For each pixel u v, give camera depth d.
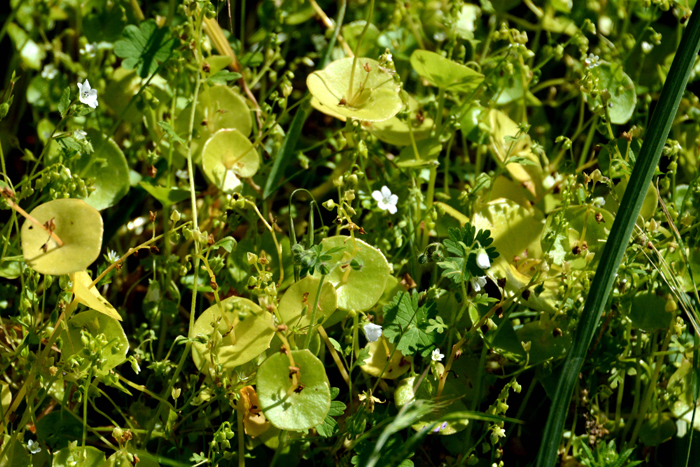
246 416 0.94
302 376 0.91
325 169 1.09
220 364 0.92
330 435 0.91
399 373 0.96
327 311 0.94
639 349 0.98
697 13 0.91
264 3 1.10
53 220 0.90
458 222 1.00
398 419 0.89
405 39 1.09
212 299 0.99
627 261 0.96
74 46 1.10
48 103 1.06
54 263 0.89
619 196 1.00
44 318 1.00
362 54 1.08
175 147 1.01
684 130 1.06
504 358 0.96
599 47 1.12
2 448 0.92
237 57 1.07
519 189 1.03
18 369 0.94
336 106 0.97
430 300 0.94
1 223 1.04
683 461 0.97
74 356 0.93
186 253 1.03
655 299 0.97
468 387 0.96
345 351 0.93
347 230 1.02
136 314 1.02
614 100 1.03
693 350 0.95
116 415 0.98
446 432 0.94
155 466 0.92
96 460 0.92
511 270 0.98
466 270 0.92
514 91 1.05
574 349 0.90
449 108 1.09
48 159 1.00
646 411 0.97
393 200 0.94
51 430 0.94
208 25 1.04
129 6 1.07
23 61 1.07
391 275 0.98
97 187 1.00
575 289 0.95
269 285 0.94
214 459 0.93
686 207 1.01
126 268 1.03
